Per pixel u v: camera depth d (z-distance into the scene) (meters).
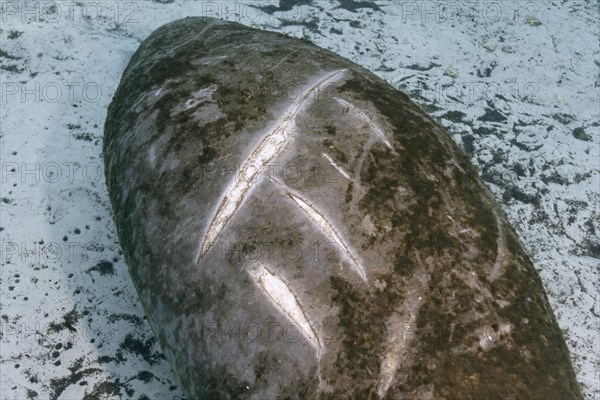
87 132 3.62
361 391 1.74
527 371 1.77
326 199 2.01
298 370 1.81
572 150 3.78
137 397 2.68
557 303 3.04
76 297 2.98
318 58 2.53
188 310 2.04
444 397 1.70
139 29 4.25
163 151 2.28
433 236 1.95
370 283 1.86
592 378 2.76
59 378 2.73
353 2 4.69
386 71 4.18
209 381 1.97
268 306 1.90
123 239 2.38
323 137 2.15
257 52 2.54
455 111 3.96
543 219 3.42
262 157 2.13
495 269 1.96
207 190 2.12
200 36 2.78
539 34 4.62
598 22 4.78
